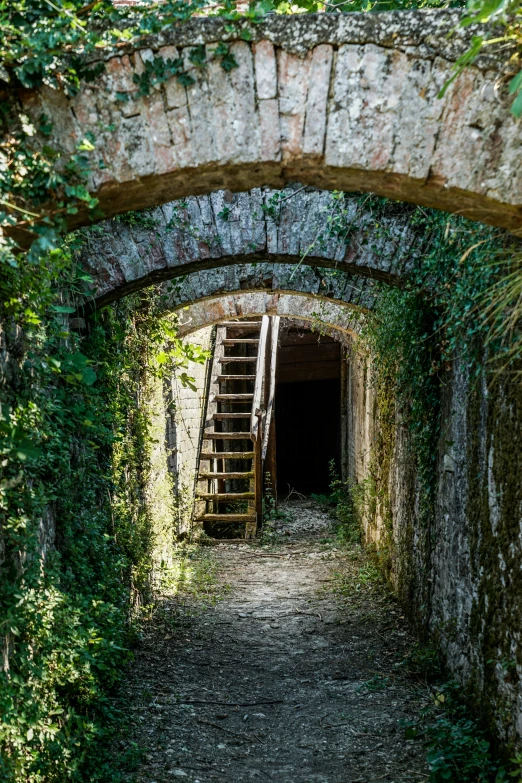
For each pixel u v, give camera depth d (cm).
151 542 685
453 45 254
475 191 257
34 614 305
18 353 314
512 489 354
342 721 451
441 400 514
